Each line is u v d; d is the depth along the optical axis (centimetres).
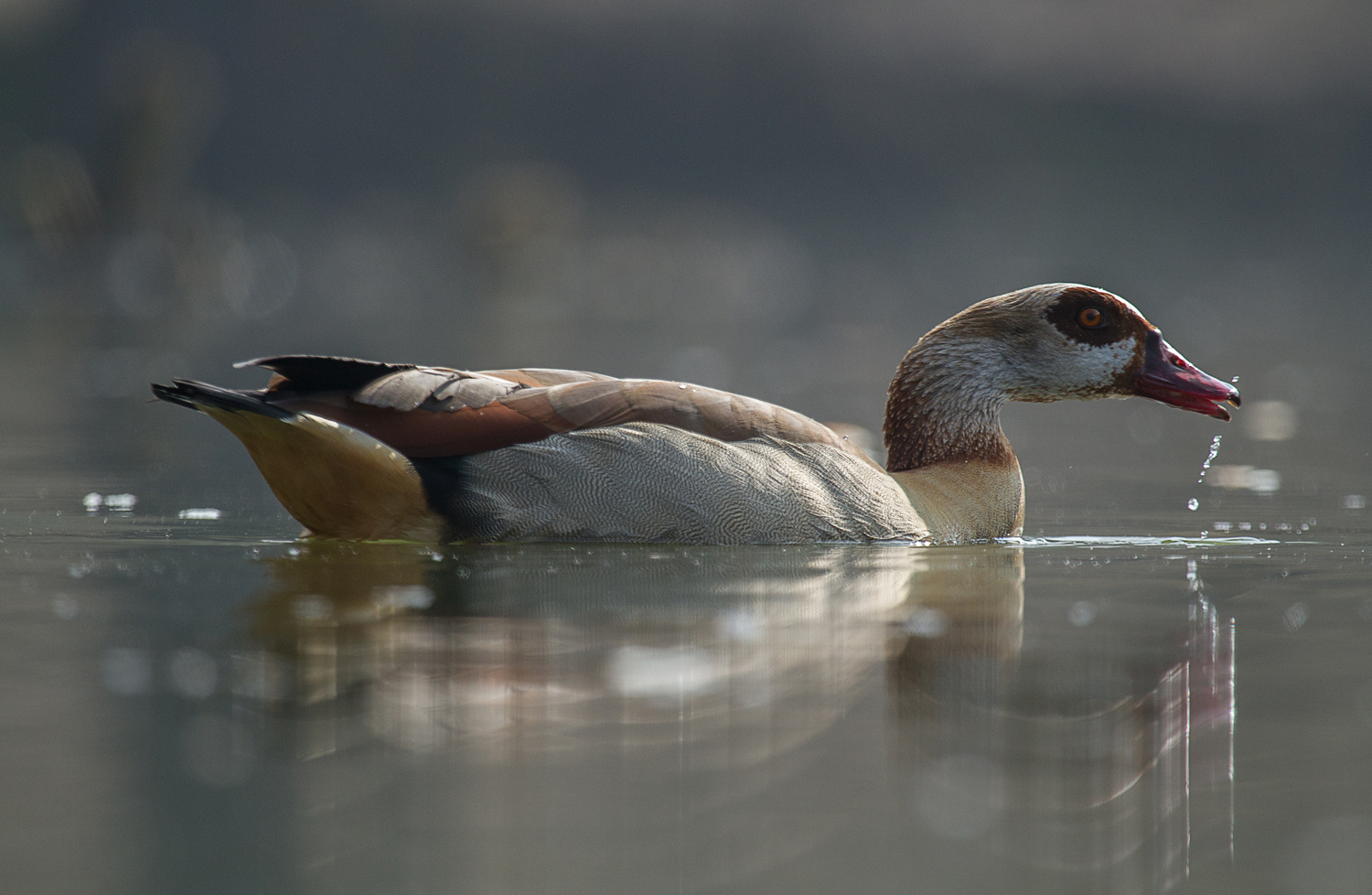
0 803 534
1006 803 559
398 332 3550
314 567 951
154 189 4616
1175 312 4569
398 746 600
